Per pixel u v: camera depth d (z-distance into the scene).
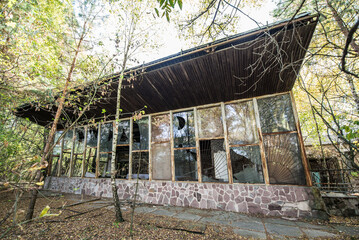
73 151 9.22
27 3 4.34
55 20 5.10
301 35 3.63
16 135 5.75
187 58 4.62
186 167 6.51
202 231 3.82
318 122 9.15
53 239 3.36
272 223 4.35
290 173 5.14
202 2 3.92
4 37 4.41
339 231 3.80
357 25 1.37
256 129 5.78
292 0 2.24
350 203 4.73
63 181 8.90
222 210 5.50
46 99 5.31
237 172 5.73
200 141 6.51
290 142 5.32
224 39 3.96
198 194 5.96
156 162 7.01
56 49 5.21
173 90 5.96
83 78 5.36
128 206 6.00
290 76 4.87
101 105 7.19
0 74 4.63
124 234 3.60
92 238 3.42
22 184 3.15
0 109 5.80
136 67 5.14
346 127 1.78
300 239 3.49
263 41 3.85
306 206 4.73
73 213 5.03
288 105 5.56
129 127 7.96
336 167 8.84
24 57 4.62
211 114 6.54
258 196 5.25
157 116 7.45
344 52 1.62
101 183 7.86
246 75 4.98
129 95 6.40
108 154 8.69
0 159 4.62
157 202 6.45
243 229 3.98
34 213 5.04
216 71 4.95
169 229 3.93
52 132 4.53
